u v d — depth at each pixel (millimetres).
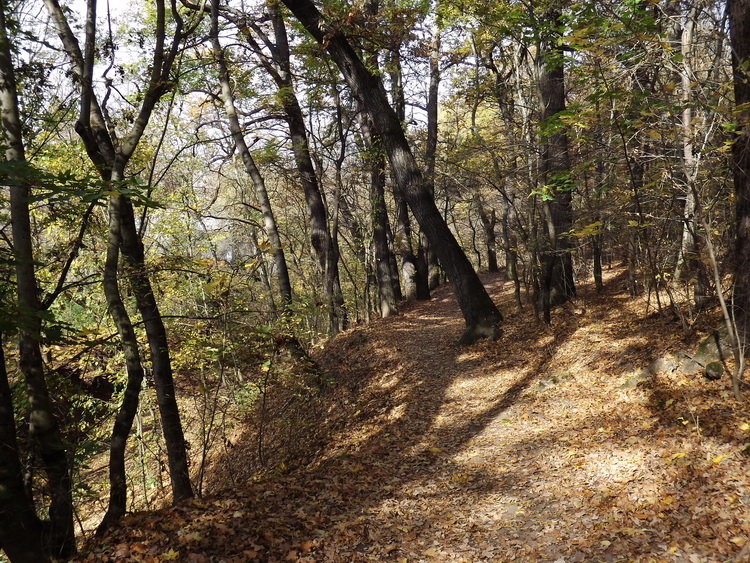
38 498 6652
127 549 4992
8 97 5465
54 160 11000
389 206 31453
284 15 17875
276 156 20516
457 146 17250
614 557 4758
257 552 5176
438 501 6910
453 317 21812
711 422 6922
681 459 6238
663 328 11156
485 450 8828
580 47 7367
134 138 7230
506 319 17297
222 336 8312
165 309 14828
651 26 7039
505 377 12969
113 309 6676
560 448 8031
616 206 11086
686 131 7406
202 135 17984
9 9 6133
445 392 13000
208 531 5430
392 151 17047
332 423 13258
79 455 5461
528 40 9539
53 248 7648
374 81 16641
